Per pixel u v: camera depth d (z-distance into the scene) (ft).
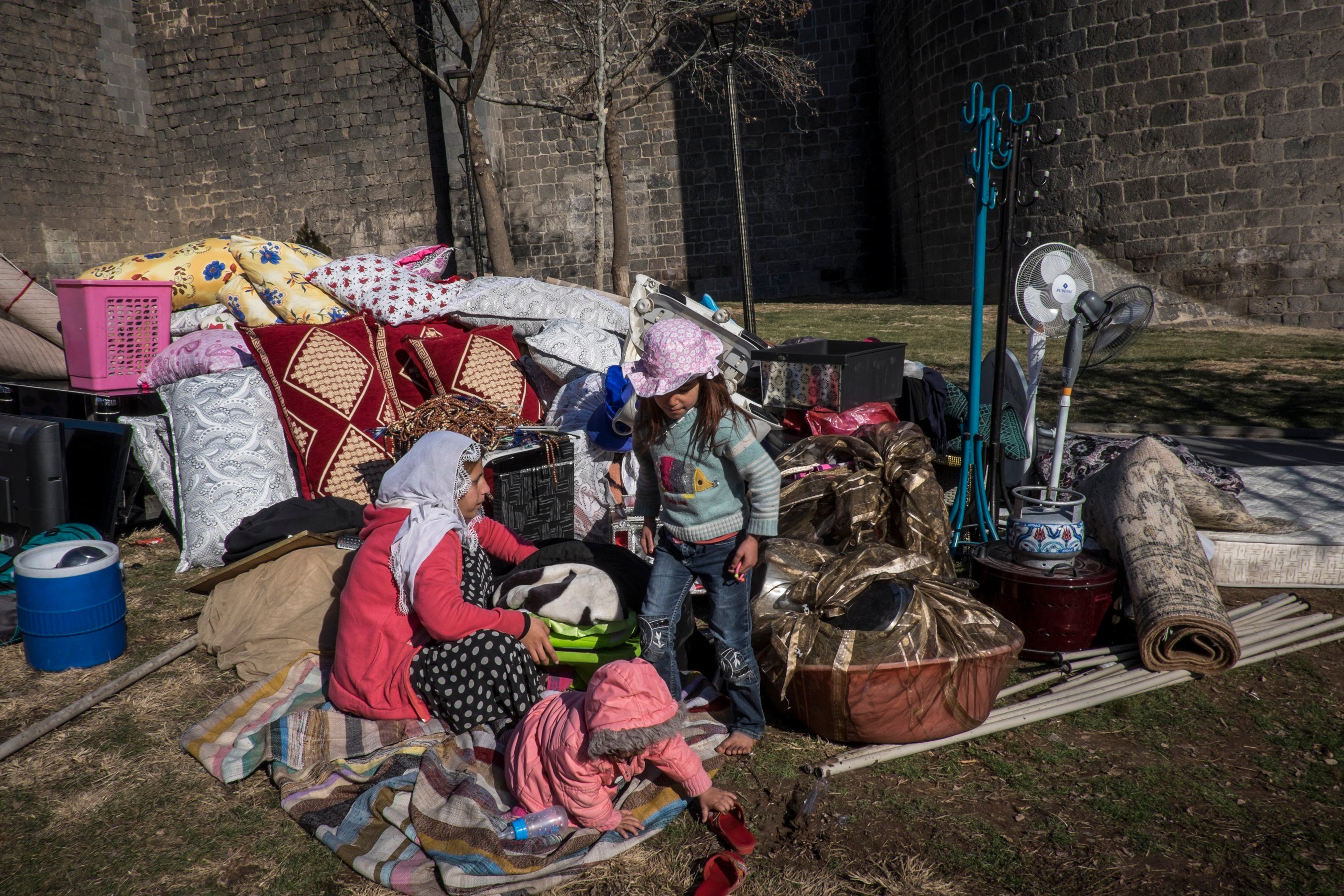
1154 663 11.09
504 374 17.76
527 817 8.27
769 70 68.08
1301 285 46.01
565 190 75.87
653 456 9.13
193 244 21.65
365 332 17.47
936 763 9.56
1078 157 51.06
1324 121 44.52
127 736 10.37
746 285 24.62
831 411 14.19
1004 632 9.88
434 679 9.56
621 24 59.93
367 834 8.38
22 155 71.20
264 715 10.45
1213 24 46.11
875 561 10.35
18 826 8.79
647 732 7.80
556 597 10.38
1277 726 10.15
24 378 20.72
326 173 78.23
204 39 78.33
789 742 9.99
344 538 13.12
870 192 73.72
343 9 73.56
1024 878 7.75
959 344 39.68
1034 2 51.31
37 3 71.61
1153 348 39.24
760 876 7.82
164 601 14.44
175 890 7.86
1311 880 7.63
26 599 11.93
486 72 72.23
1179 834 8.30
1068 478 15.94
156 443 17.08
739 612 9.25
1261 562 13.87
